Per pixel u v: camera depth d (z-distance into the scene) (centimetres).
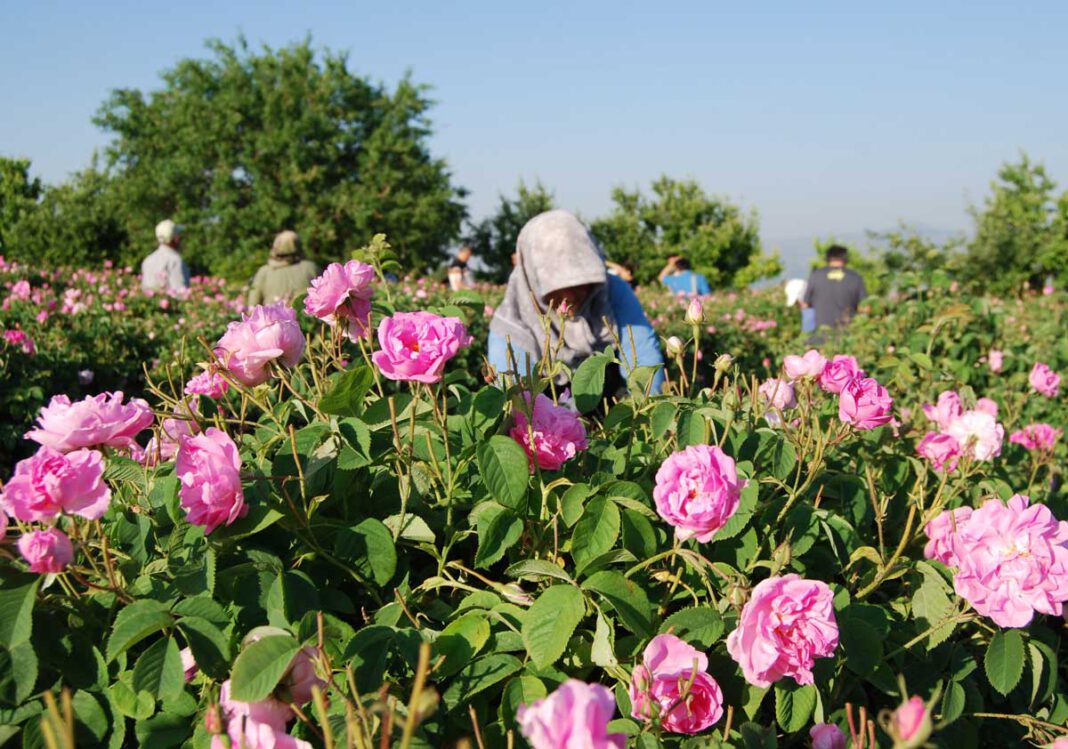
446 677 133
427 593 157
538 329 271
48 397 521
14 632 120
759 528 165
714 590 146
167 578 141
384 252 213
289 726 135
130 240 3122
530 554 158
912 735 87
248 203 3077
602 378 183
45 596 133
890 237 2234
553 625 130
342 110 3092
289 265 718
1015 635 155
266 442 161
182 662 124
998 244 2153
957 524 165
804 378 177
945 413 223
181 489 132
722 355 191
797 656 125
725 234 3288
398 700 125
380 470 163
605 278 264
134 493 164
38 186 3041
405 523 151
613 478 160
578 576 142
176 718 130
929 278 615
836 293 899
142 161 3294
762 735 130
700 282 1305
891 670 154
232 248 2978
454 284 1194
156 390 161
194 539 139
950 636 170
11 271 862
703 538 134
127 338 658
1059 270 2159
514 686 128
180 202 3073
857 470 214
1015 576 144
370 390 188
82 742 127
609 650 134
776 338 1022
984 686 174
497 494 145
